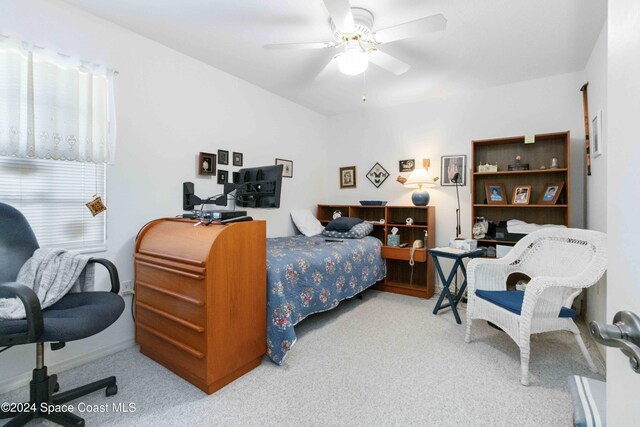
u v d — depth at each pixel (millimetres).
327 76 3172
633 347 426
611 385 522
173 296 1890
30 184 1930
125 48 2309
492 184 3439
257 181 2664
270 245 3074
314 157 4449
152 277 2070
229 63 2904
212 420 1519
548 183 3164
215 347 1752
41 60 1873
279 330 2059
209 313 1718
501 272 2459
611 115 537
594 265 1857
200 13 2129
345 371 1969
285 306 2100
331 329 2635
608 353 537
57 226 2035
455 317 2844
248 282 1962
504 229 3135
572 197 3029
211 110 2965
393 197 4168
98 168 2203
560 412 1574
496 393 1735
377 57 2314
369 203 4012
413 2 1982
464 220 3641
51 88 1905
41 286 1570
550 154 3160
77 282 1758
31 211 1936
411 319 2875
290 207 4047
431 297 3596
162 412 1577
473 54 2689
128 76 2328
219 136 3047
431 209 3650
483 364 2053
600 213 2369
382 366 2027
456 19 2172
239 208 3285
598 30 2303
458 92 3637
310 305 2475
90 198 2164
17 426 1393
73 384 1827
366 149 4387
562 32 2334
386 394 1729
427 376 1908
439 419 1527
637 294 452
